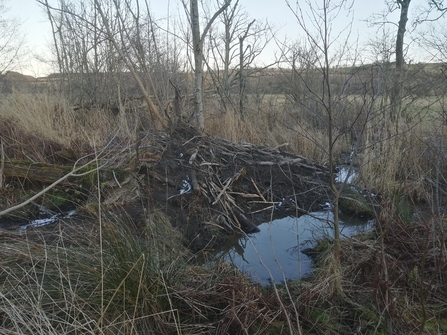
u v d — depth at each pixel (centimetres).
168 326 302
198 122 763
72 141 734
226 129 930
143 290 304
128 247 332
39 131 767
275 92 1017
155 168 604
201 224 528
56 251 332
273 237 545
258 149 764
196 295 330
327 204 655
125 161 624
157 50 1098
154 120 834
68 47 1278
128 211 506
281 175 697
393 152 571
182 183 592
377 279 316
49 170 603
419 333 276
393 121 588
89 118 968
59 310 291
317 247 488
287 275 434
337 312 339
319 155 836
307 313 334
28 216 531
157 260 347
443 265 347
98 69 1175
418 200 521
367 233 476
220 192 585
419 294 348
